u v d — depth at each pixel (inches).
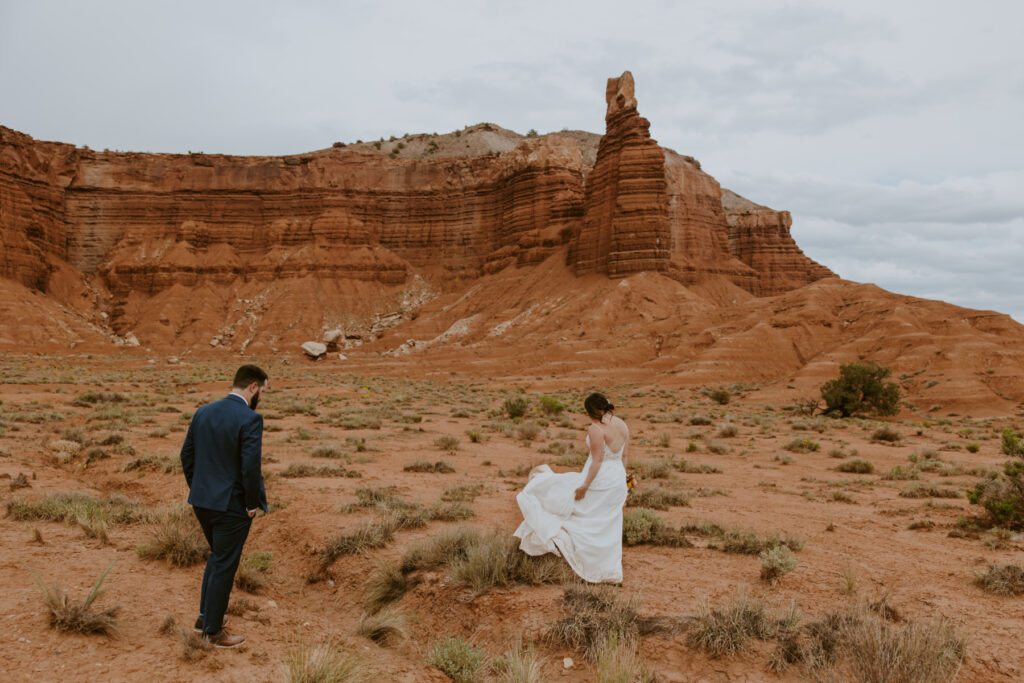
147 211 5423.2
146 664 159.6
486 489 444.5
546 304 3991.1
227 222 5497.1
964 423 1689.2
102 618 175.2
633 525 314.5
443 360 3427.7
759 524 359.9
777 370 2822.3
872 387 1862.7
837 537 332.8
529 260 4675.2
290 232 5423.2
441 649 188.4
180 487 415.8
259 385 195.6
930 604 228.2
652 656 190.1
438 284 5452.8
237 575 250.2
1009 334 2541.8
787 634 196.2
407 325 4766.2
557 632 201.2
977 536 333.7
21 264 4407.0
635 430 1123.3
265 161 5629.9
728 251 5487.2
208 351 4411.9
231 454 180.5
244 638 182.4
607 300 3582.7
